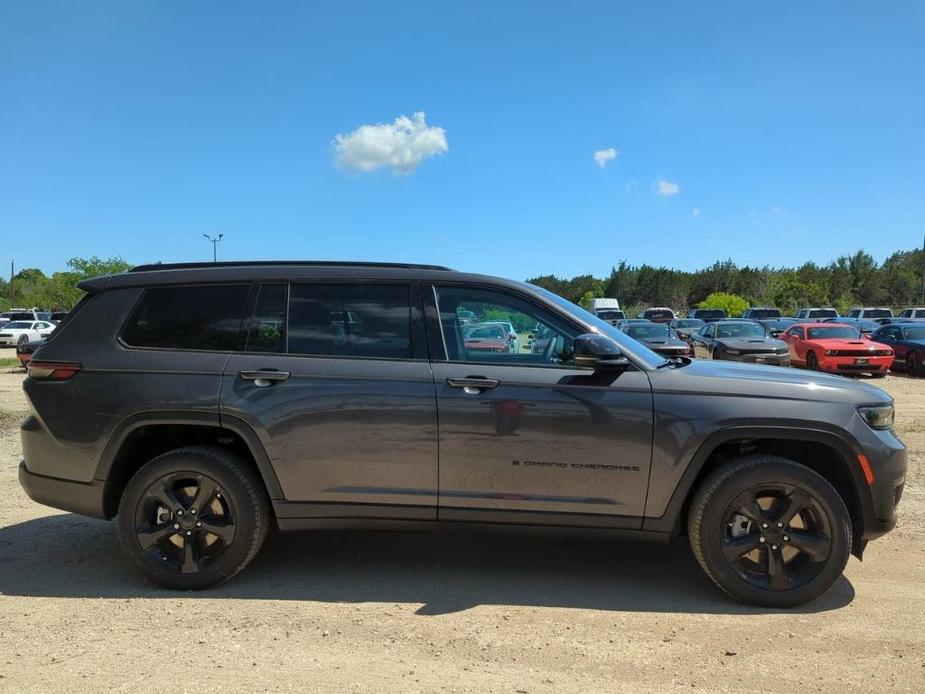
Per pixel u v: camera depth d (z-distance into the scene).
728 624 3.63
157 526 4.07
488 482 3.92
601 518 3.89
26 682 3.02
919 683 3.04
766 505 3.87
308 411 3.96
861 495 3.86
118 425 4.04
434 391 3.93
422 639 3.44
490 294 4.15
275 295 4.19
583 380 3.91
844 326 19.83
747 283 89.62
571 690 2.97
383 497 3.97
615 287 111.19
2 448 8.32
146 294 4.24
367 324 4.12
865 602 3.93
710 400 3.85
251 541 4.02
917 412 11.72
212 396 3.99
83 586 4.12
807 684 3.03
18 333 36.31
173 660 3.22
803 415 3.81
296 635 3.48
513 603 3.89
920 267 85.94
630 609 3.82
